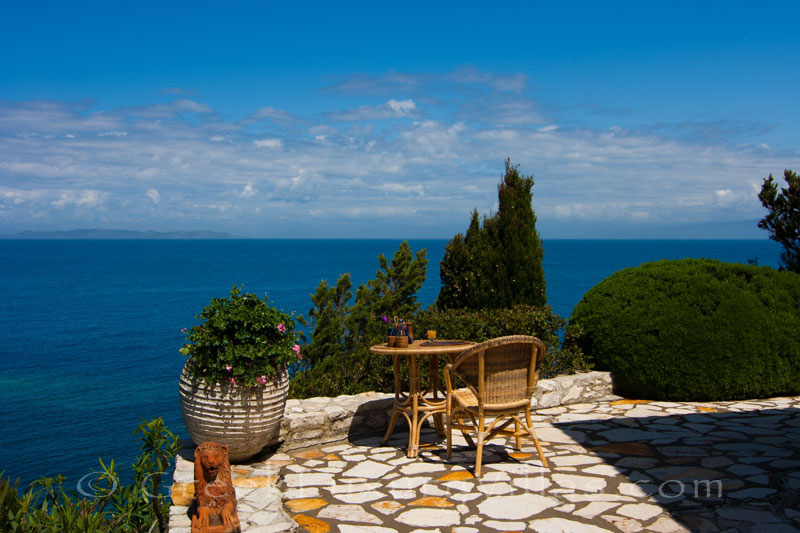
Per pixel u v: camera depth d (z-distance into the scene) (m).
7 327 34.47
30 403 17.30
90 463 11.98
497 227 8.60
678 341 7.27
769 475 4.63
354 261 121.38
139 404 17.05
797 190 10.76
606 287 8.27
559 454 5.34
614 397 7.68
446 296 8.74
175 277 77.88
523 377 5.04
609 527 3.77
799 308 7.68
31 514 4.25
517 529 3.77
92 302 48.38
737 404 7.19
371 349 5.66
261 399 5.00
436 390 6.11
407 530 3.81
